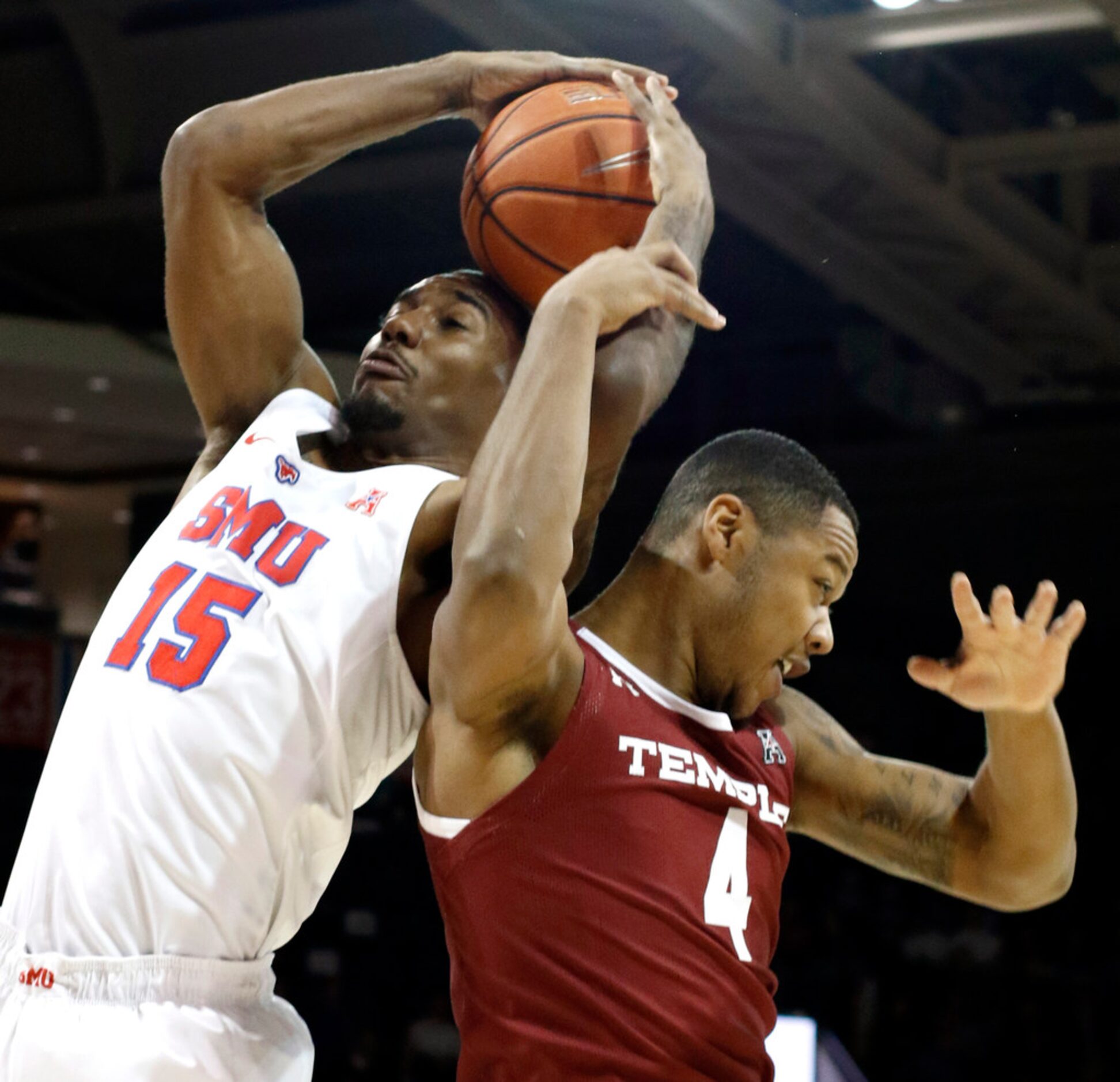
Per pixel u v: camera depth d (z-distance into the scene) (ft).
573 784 6.06
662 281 6.43
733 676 6.75
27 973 6.47
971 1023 30.96
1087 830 39.70
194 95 27.40
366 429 7.41
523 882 5.98
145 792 6.48
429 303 7.51
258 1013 6.72
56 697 37.70
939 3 22.98
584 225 7.14
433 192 29.86
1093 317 33.88
